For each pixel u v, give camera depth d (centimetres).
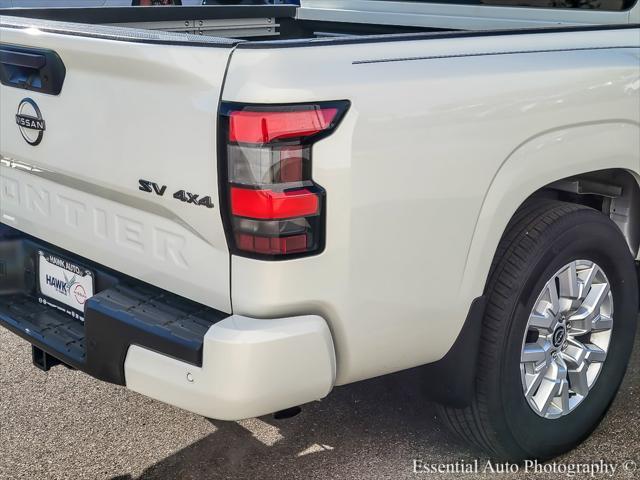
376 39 219
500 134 238
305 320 211
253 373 204
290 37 412
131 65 217
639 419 319
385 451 296
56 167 254
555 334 275
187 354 209
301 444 300
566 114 255
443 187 228
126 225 239
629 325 300
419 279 230
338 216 208
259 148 198
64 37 233
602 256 281
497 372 256
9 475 281
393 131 214
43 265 282
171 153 215
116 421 315
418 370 265
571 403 288
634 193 302
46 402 328
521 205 272
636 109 279
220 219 208
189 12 366
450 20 341
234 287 211
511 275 254
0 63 266
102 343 229
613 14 290
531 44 254
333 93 204
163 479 279
